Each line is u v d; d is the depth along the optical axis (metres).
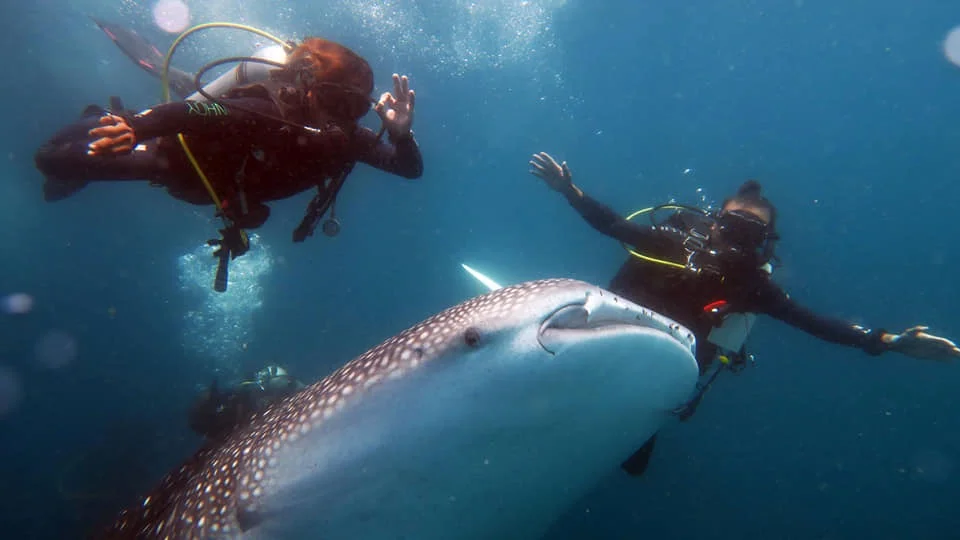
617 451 2.47
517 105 32.03
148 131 2.14
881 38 39.84
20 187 22.55
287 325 17.81
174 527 2.54
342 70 2.62
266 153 2.60
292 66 2.64
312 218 3.06
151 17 17.12
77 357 15.09
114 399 13.09
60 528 8.66
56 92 23.11
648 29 39.41
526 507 2.37
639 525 10.19
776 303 4.16
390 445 2.01
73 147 2.28
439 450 2.01
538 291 2.04
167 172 2.64
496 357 1.91
